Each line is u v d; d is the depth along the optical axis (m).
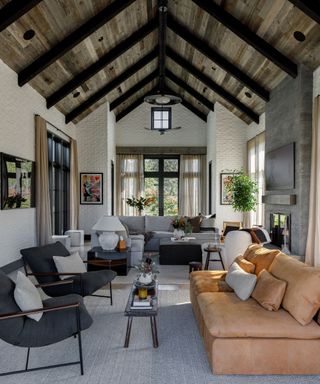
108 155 10.16
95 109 9.99
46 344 2.59
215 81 8.55
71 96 7.88
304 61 5.43
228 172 10.04
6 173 5.09
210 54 7.13
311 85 5.52
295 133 5.75
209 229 8.68
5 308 2.51
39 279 3.97
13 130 5.42
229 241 5.15
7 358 2.89
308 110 5.53
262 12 5.12
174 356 2.90
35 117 6.37
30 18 4.66
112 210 11.23
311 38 4.91
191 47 7.62
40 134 6.45
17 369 2.70
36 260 4.00
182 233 7.11
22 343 2.52
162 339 3.24
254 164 9.24
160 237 8.02
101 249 5.65
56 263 3.99
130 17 6.41
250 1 5.07
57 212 8.23
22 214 5.77
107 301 4.39
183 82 10.15
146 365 2.75
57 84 6.85
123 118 11.89
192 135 11.89
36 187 6.30
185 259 6.54
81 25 5.59
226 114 10.05
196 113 11.78
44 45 5.37
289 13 4.77
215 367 2.57
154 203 12.04
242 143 10.05
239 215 10.04
